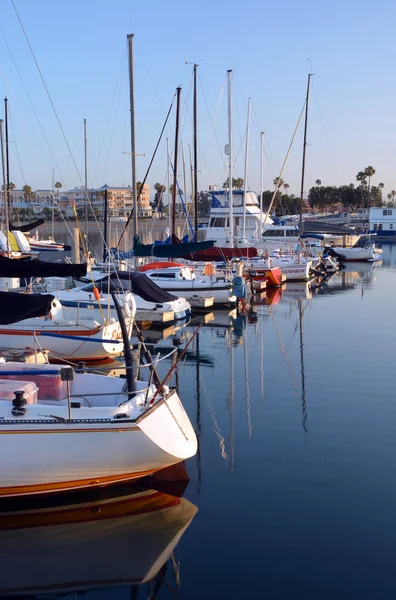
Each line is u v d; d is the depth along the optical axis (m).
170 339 18.34
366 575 6.07
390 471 8.45
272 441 9.62
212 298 24.23
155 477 8.30
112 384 8.95
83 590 5.98
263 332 19.42
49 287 20.28
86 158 31.81
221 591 5.85
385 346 16.88
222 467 8.63
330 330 19.59
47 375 8.77
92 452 7.29
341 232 49.41
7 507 7.57
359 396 12.05
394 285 33.84
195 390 12.59
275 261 36.16
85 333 14.97
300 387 12.75
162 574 6.10
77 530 7.01
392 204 125.56
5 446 7.15
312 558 6.36
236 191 46.38
